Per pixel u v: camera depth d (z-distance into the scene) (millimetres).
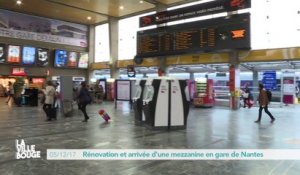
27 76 22469
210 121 10539
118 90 15406
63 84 11797
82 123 9828
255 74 17938
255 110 14805
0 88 23281
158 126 8539
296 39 14797
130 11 20750
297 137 7391
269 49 14469
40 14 22406
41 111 13500
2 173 4457
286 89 16703
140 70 22641
